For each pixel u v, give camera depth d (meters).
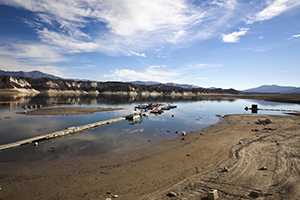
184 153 23.22
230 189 14.53
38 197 14.09
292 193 13.59
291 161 19.67
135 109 69.38
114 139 29.84
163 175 17.39
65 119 46.06
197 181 15.95
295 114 60.97
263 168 18.05
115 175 17.53
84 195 14.30
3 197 14.07
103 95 173.50
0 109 60.81
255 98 166.88
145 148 25.47
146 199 13.54
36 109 61.69
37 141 28.12
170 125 41.81
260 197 13.36
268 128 37.12
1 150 24.14
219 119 50.81
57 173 18.03
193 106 89.81
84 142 28.06
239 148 24.41
